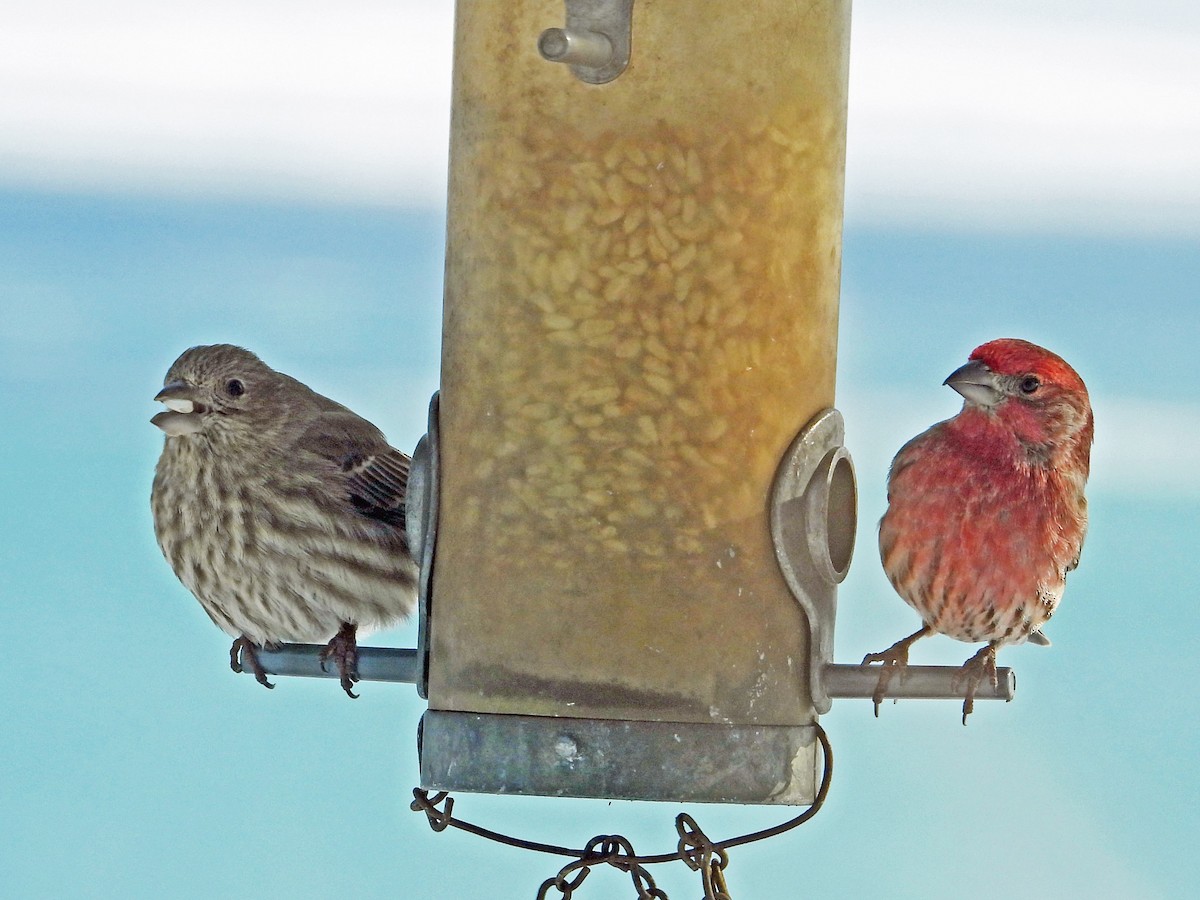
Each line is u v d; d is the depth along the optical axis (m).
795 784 9.81
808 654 9.91
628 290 9.79
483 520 9.90
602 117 9.80
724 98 9.81
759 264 9.88
